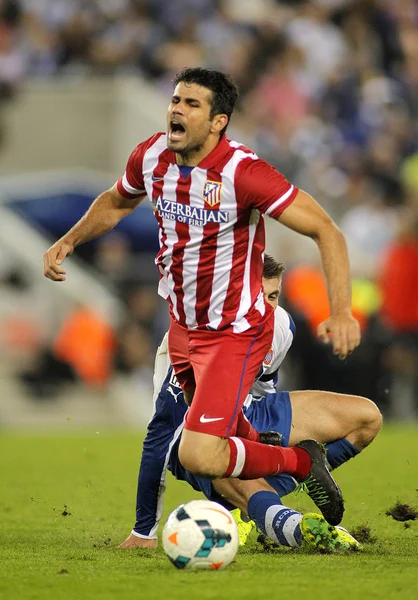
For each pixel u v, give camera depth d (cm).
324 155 6128
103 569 1625
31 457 3572
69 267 5084
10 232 5081
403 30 6975
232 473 1786
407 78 6812
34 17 6412
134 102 5825
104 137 5806
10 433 4553
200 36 6531
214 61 6444
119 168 5788
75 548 1916
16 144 5834
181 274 1839
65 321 5022
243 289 1823
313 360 4616
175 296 1864
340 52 6750
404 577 1528
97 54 6306
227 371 1795
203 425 1762
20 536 2081
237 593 1417
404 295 4734
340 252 1733
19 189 5231
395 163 6081
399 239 4828
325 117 6456
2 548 1909
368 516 2273
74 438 4266
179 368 1889
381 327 4703
